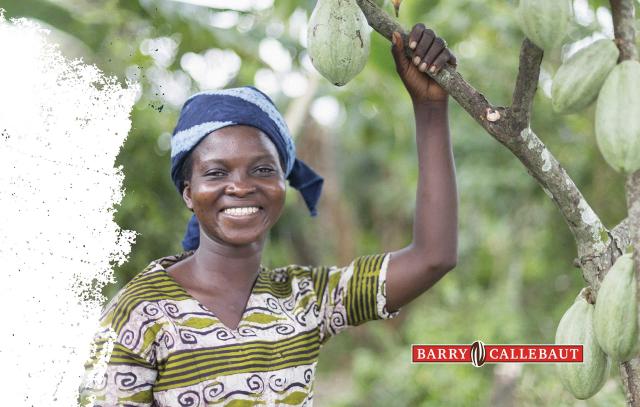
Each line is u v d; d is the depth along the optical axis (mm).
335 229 10188
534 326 6055
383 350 9062
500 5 5129
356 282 2156
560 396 4547
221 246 2020
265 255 6898
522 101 1501
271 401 1939
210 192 1978
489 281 6609
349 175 11328
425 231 2119
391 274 2141
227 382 1905
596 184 5309
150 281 1990
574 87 1400
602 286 1428
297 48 4297
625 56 1390
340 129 8594
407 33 1721
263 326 2004
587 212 1561
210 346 1926
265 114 2053
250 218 1983
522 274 6242
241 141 1992
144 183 3938
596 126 1371
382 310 2162
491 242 6262
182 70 3918
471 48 5863
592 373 1527
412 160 6656
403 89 4344
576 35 3105
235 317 2004
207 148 1996
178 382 1896
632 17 1402
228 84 4594
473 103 1605
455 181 2143
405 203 8211
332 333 2188
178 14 3543
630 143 1323
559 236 5977
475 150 6008
